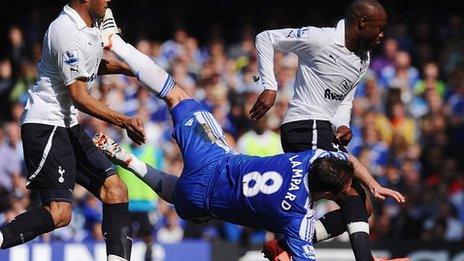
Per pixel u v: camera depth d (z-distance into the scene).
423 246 20.05
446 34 29.67
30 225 11.97
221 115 24.11
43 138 12.12
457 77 26.75
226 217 11.61
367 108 25.02
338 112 12.67
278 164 11.38
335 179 11.09
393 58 27.27
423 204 22.69
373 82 25.62
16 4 32.12
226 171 11.60
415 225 22.39
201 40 31.16
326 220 12.42
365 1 12.08
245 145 21.14
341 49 12.18
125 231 12.27
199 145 11.89
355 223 12.16
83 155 12.38
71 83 11.80
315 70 12.31
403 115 25.16
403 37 29.12
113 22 12.43
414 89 26.53
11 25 31.80
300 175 11.21
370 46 12.23
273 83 12.27
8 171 22.36
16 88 26.11
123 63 12.81
